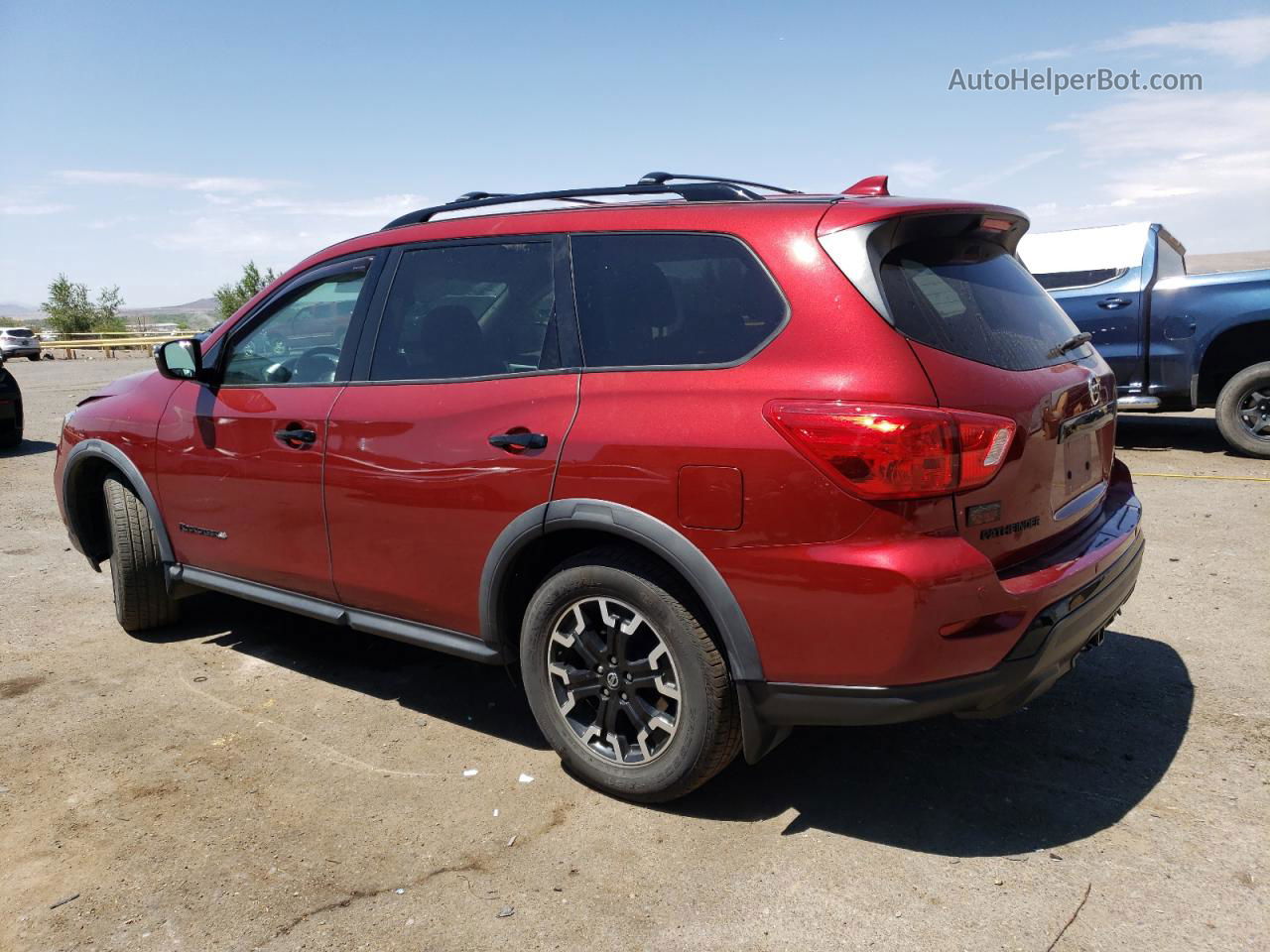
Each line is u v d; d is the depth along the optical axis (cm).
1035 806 291
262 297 400
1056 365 294
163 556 433
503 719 364
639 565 278
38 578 565
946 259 284
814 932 235
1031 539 270
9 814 299
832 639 248
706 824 285
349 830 287
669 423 268
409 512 325
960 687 245
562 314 304
